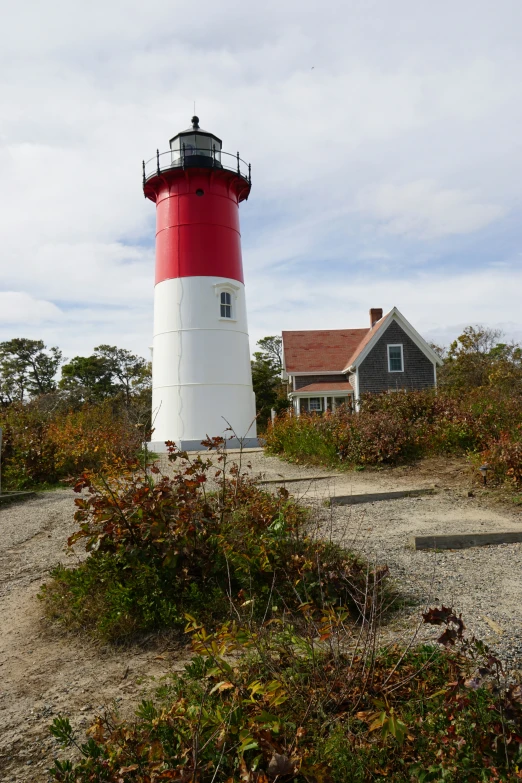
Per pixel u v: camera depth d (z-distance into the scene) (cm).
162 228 2494
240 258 2562
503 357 3484
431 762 274
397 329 2711
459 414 1402
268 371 4275
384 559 621
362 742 287
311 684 327
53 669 408
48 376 5428
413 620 448
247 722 284
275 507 639
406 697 319
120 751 275
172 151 2516
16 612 520
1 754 312
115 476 604
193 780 247
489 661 292
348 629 428
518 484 973
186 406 2356
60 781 260
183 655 417
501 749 262
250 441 2425
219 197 2472
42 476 1367
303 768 256
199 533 514
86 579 500
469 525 766
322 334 3170
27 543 795
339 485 1108
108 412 2233
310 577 485
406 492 988
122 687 377
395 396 1619
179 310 2402
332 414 1655
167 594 475
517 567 586
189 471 575
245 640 326
